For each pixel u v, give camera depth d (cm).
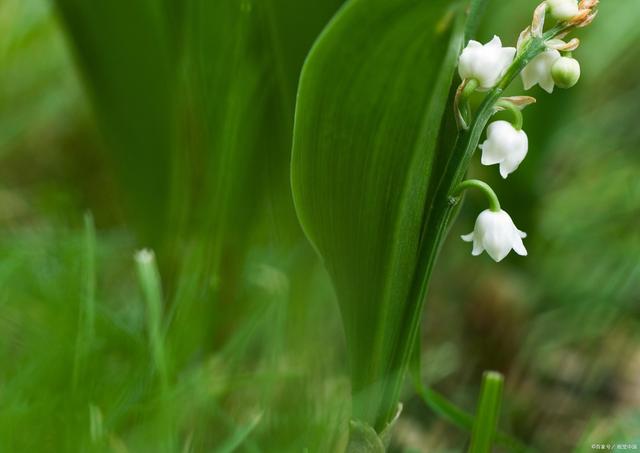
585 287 44
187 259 37
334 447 32
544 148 42
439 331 43
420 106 27
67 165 54
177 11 35
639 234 46
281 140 35
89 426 32
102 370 35
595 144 58
